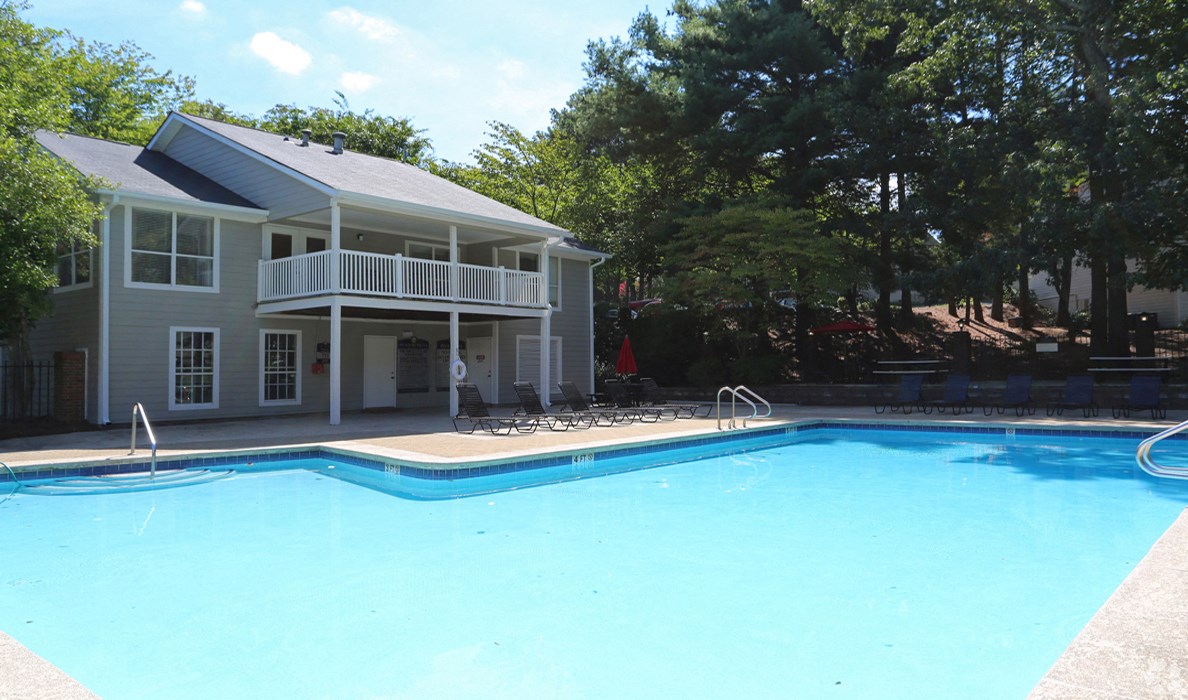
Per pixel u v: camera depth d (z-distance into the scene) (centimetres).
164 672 416
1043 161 1816
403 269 1719
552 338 2400
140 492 984
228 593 561
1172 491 966
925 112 2173
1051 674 297
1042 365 2209
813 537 733
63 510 870
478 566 632
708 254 2353
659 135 2586
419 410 2030
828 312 2784
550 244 2283
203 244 1691
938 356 2625
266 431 1461
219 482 1062
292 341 1867
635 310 3052
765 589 563
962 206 2078
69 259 1639
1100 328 2161
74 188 1362
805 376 2486
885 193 2530
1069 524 782
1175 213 1652
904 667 415
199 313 1677
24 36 1653
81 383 1519
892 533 747
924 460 1273
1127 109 1650
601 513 854
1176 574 435
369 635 473
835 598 541
